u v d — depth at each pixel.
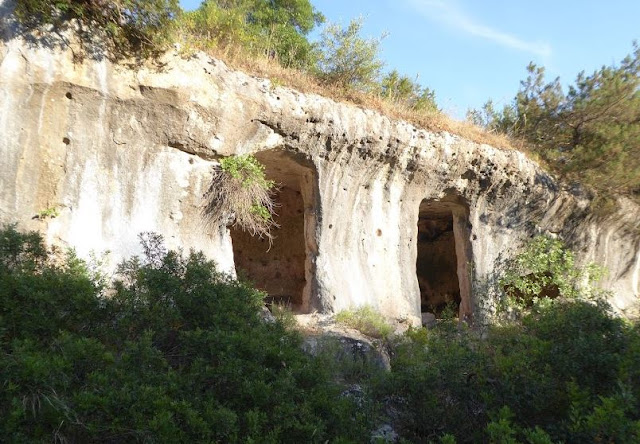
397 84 13.11
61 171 7.12
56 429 3.42
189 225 8.26
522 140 14.38
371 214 10.76
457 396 4.91
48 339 4.04
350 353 7.83
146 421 3.45
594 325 5.08
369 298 10.23
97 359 3.82
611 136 14.47
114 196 7.54
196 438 3.56
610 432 3.76
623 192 15.35
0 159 6.58
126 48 7.42
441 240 16.59
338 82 11.34
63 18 6.94
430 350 5.70
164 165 8.00
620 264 16.27
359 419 4.48
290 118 9.12
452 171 11.79
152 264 6.09
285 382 4.15
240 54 9.22
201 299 4.87
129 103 7.53
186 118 7.96
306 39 16.36
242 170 8.69
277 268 13.08
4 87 6.61
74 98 7.12
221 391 4.11
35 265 5.03
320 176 9.91
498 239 12.98
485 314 11.74
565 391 4.52
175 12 7.46
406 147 10.82
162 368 4.10
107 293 5.91
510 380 4.61
